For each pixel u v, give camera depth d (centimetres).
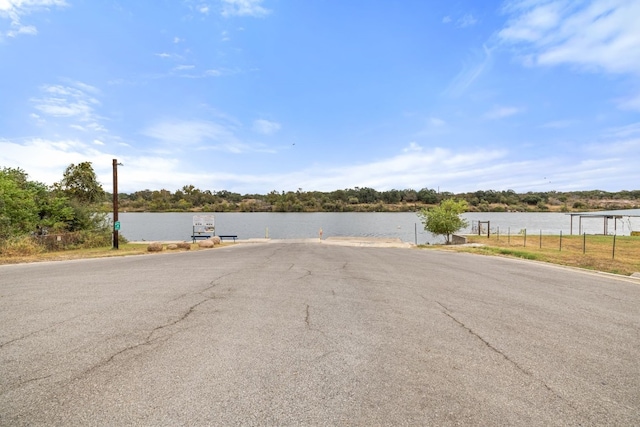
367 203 14075
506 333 421
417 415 238
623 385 291
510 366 325
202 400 252
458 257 1472
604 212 10944
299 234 4756
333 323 445
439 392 271
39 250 1655
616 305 584
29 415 232
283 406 246
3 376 288
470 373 308
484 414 241
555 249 2048
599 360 344
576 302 602
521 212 12531
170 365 311
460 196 13288
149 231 5119
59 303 538
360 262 1155
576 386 288
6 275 867
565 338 409
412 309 526
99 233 2392
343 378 291
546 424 231
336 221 8238
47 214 2272
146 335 390
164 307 514
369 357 337
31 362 316
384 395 264
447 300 593
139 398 254
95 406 243
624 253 1770
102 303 538
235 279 768
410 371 308
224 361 321
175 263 1122
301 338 386
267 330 412
